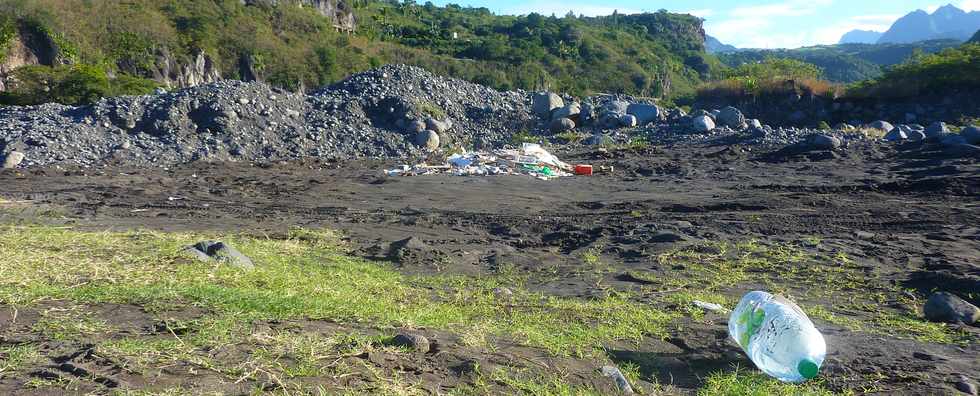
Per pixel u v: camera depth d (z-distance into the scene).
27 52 55.91
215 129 22.75
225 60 72.94
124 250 8.07
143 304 5.43
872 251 8.89
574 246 10.19
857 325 5.90
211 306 5.48
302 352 4.20
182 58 68.19
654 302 6.88
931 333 5.66
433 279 8.11
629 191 15.85
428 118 25.48
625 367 4.76
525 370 4.34
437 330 5.30
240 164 20.55
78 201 14.12
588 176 18.55
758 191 14.96
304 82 75.62
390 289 7.31
